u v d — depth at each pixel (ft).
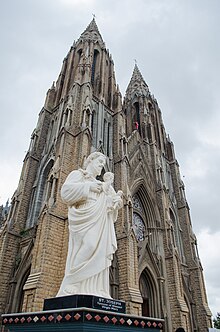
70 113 114.21
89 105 119.14
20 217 101.76
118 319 13.16
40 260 72.33
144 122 186.09
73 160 98.02
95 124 131.75
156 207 142.10
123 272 92.38
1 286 84.02
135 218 133.39
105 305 14.52
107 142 133.59
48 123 136.46
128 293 86.17
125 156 131.44
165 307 109.60
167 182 172.76
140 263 111.75
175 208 164.45
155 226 135.44
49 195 87.81
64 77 159.63
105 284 16.44
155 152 167.73
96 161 22.65
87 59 146.92
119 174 122.42
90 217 17.57
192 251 147.64
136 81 227.40
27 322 13.35
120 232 102.47
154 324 15.03
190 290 134.21
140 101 204.13
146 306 109.91
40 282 68.03
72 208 18.37
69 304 13.85
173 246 127.44
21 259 88.79
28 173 113.91
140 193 142.51
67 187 18.78
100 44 183.32
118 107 149.38
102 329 12.19
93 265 15.99
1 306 80.59
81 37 184.96
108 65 178.60
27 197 108.17
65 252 75.31
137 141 157.38
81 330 11.41
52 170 92.32
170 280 118.52
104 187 19.99
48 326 12.49
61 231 80.23
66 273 16.35
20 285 83.92
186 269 141.49
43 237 76.64
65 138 102.83
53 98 149.38
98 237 17.12
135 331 13.76
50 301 15.12
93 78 161.38
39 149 123.85
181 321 106.42
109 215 19.29
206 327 122.01
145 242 120.06
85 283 15.52
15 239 95.55
